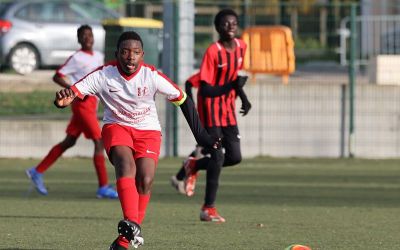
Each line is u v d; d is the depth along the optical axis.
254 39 42.69
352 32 41.72
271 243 20.98
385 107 41.91
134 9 59.72
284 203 28.89
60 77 29.58
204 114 25.09
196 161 26.94
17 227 23.30
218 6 55.47
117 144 18.45
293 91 41.66
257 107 41.59
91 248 20.06
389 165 39.94
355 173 37.28
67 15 56.41
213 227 23.55
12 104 44.16
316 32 51.81
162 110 41.50
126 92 18.48
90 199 29.84
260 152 41.81
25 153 41.44
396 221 24.94
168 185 33.62
